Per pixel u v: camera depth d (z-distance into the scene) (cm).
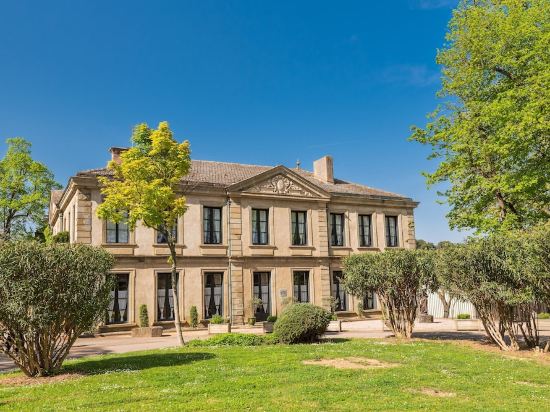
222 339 1914
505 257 1526
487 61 2198
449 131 2273
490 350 1625
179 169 1950
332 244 3372
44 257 1146
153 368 1290
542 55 1981
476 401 892
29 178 3866
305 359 1423
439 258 1741
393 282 2000
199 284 2794
